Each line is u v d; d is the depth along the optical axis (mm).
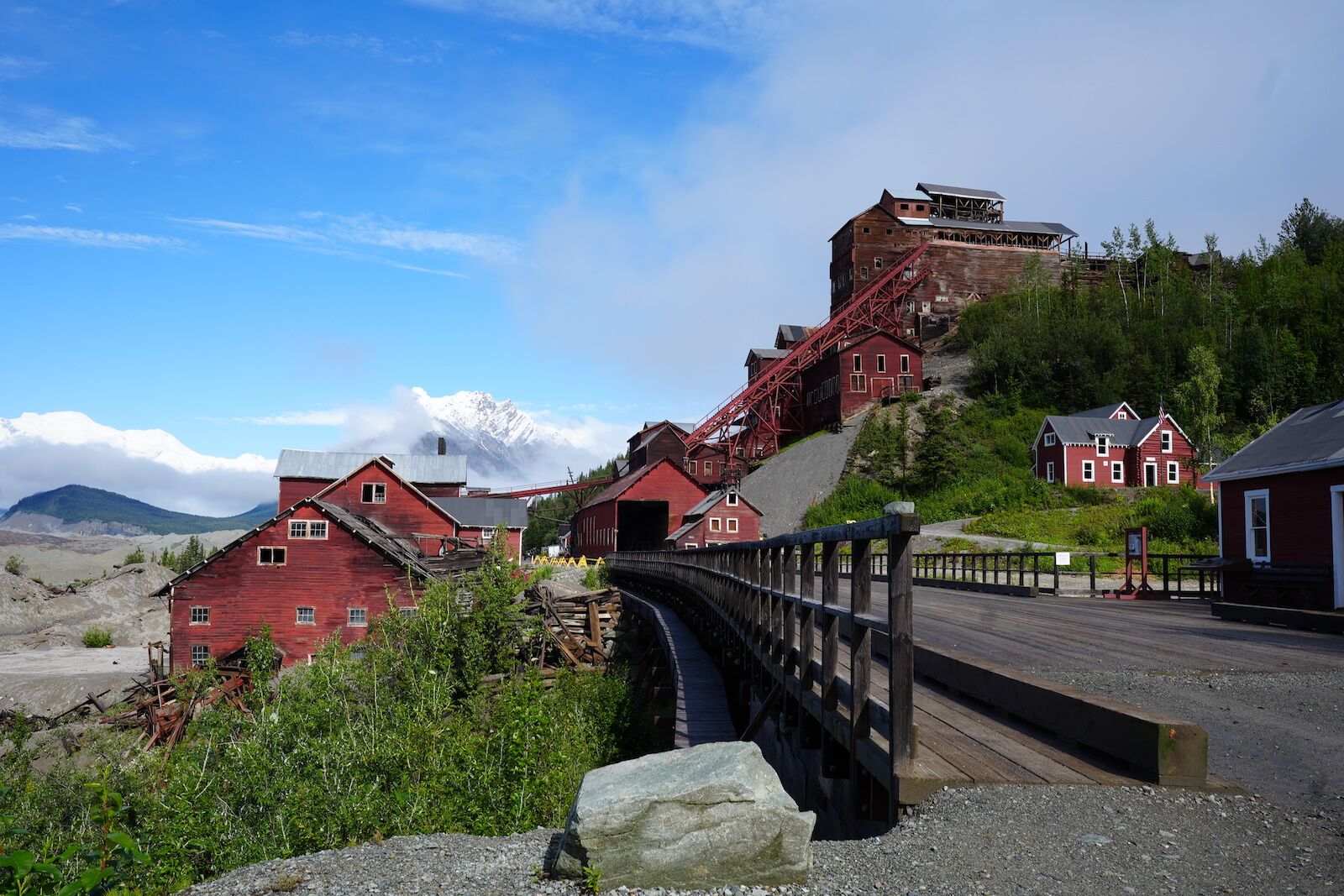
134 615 71500
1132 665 11750
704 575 22672
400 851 5953
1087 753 6602
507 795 11430
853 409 96938
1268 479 24438
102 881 5938
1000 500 69125
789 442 106000
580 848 4777
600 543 80875
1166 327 102375
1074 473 70500
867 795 6562
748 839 4664
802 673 8594
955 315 118750
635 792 4844
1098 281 123125
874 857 4836
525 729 11945
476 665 25281
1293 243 133625
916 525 5641
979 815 5312
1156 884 4293
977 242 121062
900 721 5762
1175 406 87750
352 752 13477
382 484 49938
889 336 98000
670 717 22328
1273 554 24078
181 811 12719
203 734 17531
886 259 116312
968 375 103562
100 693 38250
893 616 5773
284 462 62906
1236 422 85438
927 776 5719
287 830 12336
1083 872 4449
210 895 5301
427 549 49125
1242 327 98438
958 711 8148
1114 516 58844
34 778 23844
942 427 79125
